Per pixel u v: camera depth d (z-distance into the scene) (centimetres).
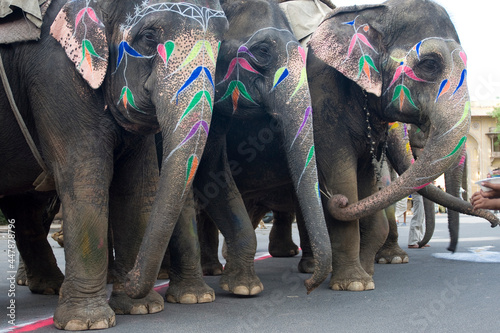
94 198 367
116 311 399
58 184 373
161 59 350
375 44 510
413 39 497
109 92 371
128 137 392
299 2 583
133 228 412
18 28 374
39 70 371
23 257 511
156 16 353
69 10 365
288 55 457
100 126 374
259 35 463
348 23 518
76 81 367
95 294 365
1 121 385
